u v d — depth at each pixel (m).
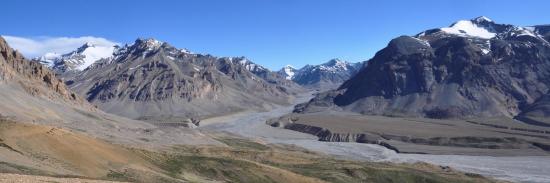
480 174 186.25
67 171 72.81
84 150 83.00
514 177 183.38
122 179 79.50
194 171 110.75
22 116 190.38
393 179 149.62
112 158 87.44
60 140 81.69
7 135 76.25
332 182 133.62
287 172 125.25
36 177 52.81
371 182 146.25
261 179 117.81
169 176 94.81
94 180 60.25
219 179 112.19
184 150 170.75
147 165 95.75
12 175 51.31
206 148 179.50
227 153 172.38
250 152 174.38
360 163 179.38
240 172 117.56
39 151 76.19
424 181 151.88
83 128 196.25
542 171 199.88
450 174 166.88
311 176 137.25
